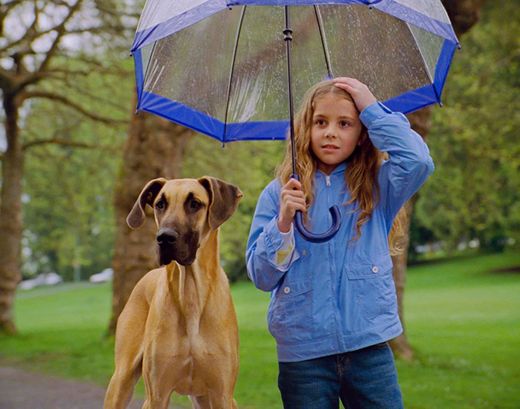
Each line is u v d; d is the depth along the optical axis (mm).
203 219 3379
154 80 3463
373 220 3025
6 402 7582
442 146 14703
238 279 34188
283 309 2984
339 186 3082
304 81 3758
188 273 3465
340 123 3053
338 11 3596
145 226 10875
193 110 3621
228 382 3586
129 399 3871
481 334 13750
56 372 9672
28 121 17172
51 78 14438
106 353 11008
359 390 2908
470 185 15195
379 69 3574
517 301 22000
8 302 15422
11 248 15539
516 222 26000
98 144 16047
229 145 14000
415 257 41219
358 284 2906
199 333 3502
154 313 3580
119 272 11164
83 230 20250
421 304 22672
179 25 2623
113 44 13531
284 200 2848
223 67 3670
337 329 2879
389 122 2939
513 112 13734
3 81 14703
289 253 2879
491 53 14953
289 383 2963
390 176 3010
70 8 12602
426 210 28422
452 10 9023
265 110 3777
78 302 32875
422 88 3475
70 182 17609
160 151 10812
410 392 7527
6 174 15547
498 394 7375
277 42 3715
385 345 2980
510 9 13977
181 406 6852
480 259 39938
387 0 2613
